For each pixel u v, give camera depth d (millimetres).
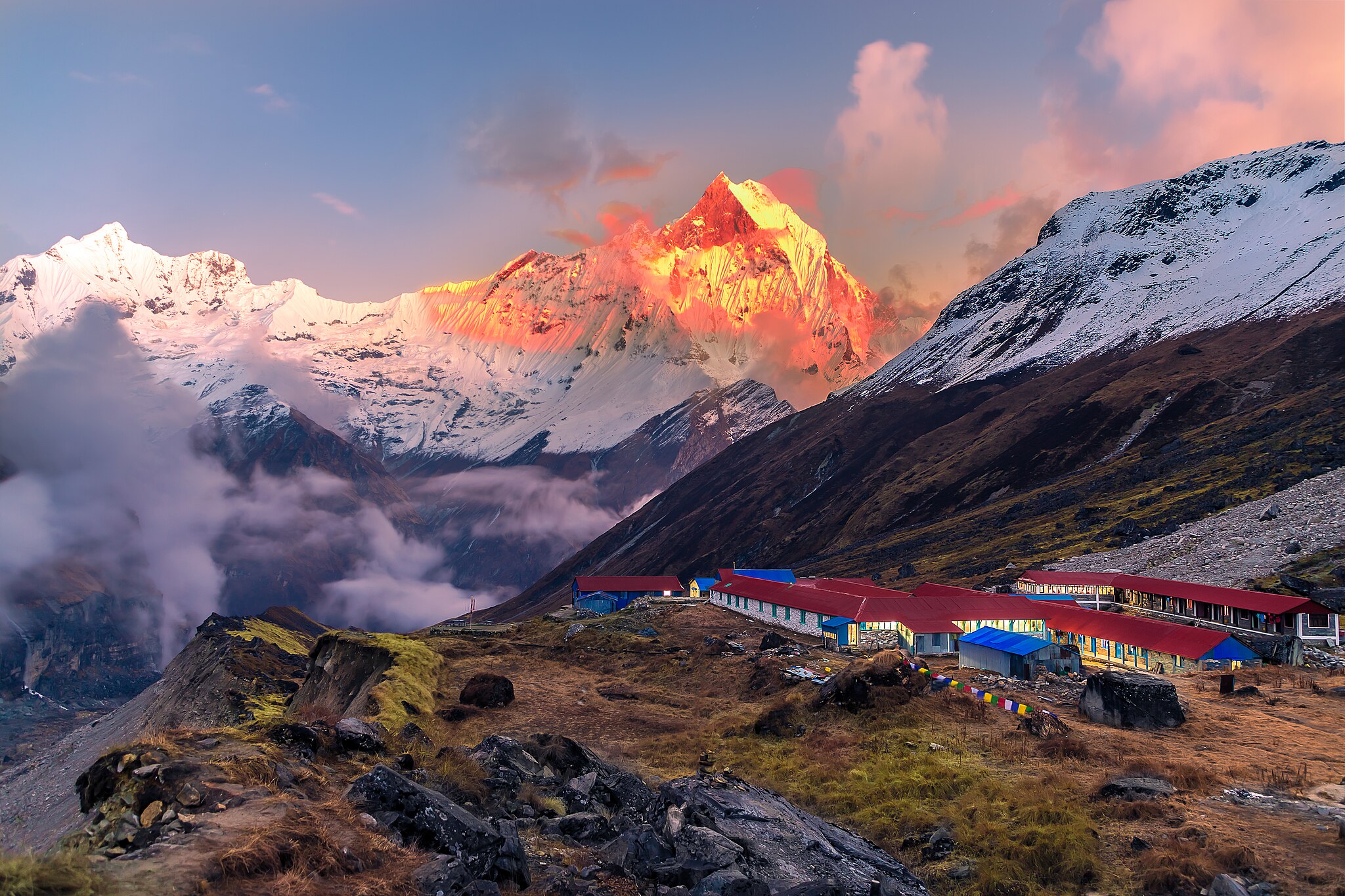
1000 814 26609
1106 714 40000
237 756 18766
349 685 65375
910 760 33250
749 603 94438
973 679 55375
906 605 76312
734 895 16781
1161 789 27266
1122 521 139625
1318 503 107562
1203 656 59625
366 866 14656
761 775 34125
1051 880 22266
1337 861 21156
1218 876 19875
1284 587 84812
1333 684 50781
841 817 28734
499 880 16281
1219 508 126688
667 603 110438
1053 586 101812
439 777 23297
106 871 12688
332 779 20422
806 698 44188
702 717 49688
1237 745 35031
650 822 22078
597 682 64188
